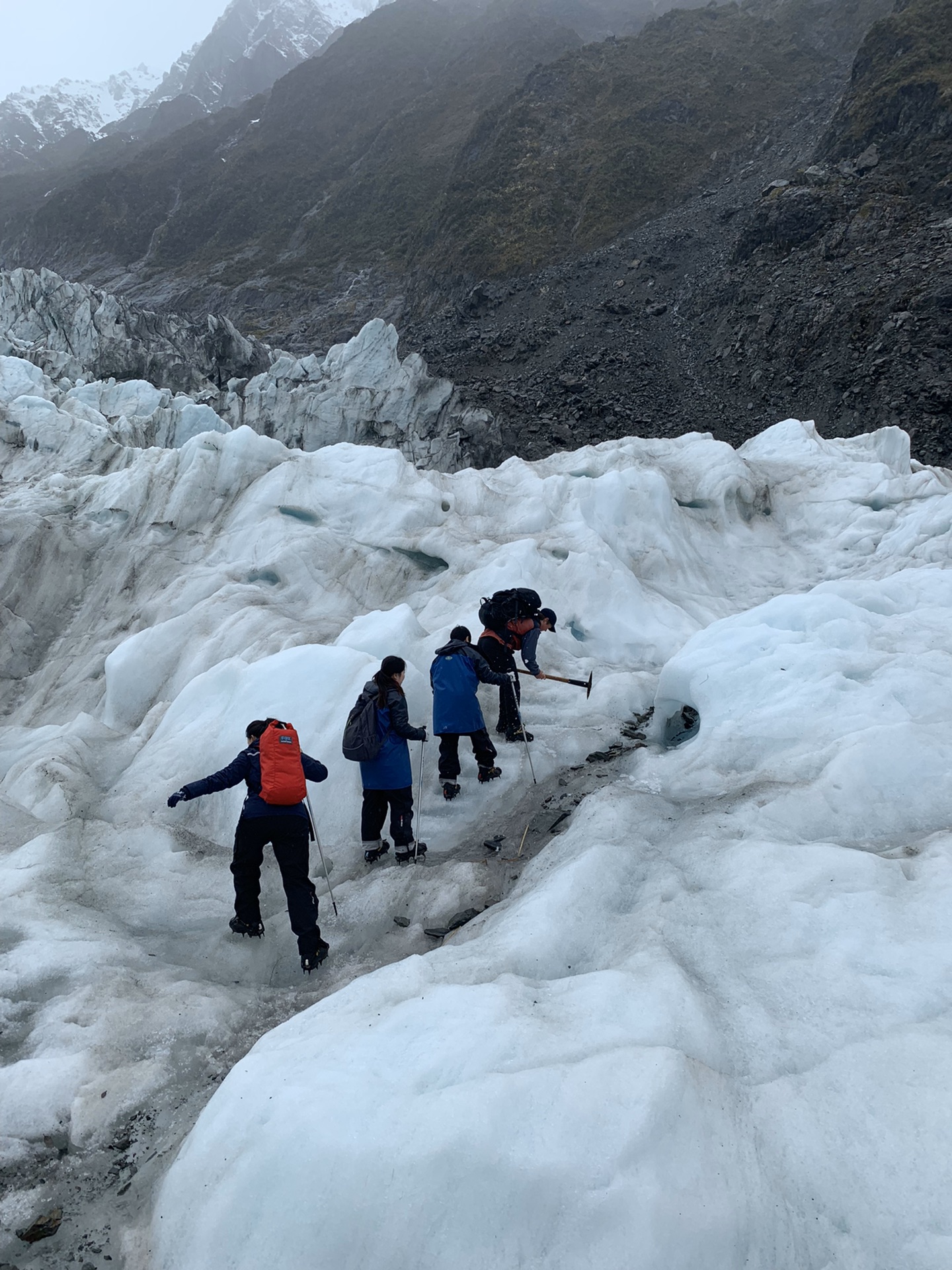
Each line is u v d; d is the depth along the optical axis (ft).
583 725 19.74
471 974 9.55
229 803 16.46
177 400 61.57
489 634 18.52
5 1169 8.75
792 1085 7.62
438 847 15.66
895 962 8.91
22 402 41.88
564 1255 6.38
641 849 12.35
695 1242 6.38
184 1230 7.39
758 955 9.53
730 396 111.45
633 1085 7.16
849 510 33.91
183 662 23.66
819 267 117.70
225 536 29.73
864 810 12.44
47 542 30.32
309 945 12.12
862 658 16.87
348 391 86.28
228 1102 8.02
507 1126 6.98
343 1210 6.83
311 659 18.16
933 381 91.71
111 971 11.65
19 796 17.95
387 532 28.60
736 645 18.37
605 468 33.58
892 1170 6.82
